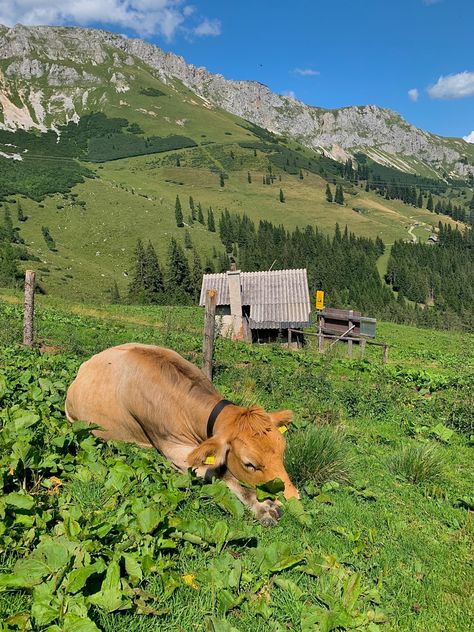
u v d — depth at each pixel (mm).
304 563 4898
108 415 6895
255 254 189625
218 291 35312
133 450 6648
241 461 5156
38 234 181625
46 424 6699
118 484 5391
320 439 7574
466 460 10148
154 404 6285
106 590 3725
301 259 191375
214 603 4062
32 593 3594
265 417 5309
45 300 38031
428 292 190500
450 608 4848
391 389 15094
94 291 141000
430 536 6367
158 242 193750
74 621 3320
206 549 4770
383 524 6398
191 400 6059
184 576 4266
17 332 16625
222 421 5547
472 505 7391
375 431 11320
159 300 132750
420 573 5379
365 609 4504
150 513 4637
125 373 6676
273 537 5238
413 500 7445
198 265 139750
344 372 18688
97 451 6297
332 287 171750
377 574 5145
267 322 33406
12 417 6598
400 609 4684
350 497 6969
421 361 28656
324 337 27500
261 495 5043
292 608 4199
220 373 14117
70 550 3975
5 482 5012
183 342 20016
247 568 4574
